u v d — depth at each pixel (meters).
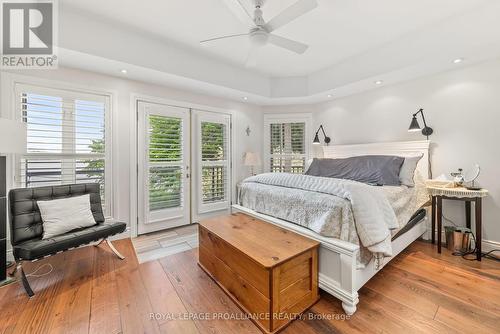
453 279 1.98
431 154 2.92
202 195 3.81
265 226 2.12
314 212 1.84
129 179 3.13
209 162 3.88
